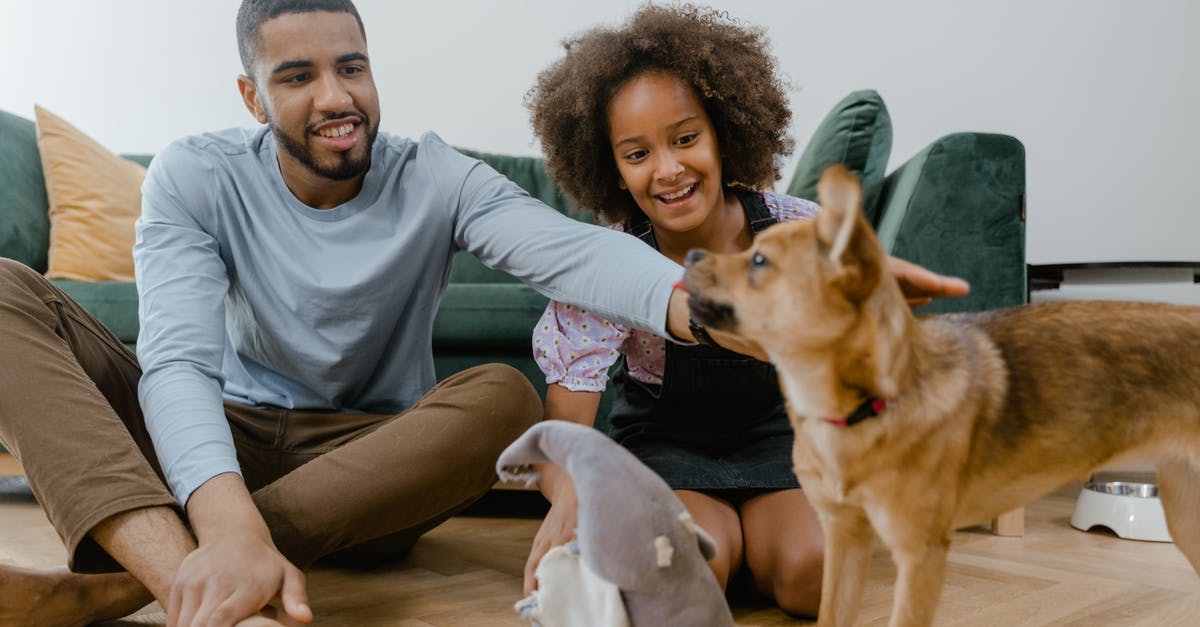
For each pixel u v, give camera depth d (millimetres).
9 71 3666
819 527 1343
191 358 1234
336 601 1428
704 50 1435
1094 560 1722
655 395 1560
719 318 919
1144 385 962
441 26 3473
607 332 1431
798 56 3256
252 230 1438
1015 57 3100
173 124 3545
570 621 887
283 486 1236
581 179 1646
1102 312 999
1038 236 3129
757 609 1431
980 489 946
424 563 1699
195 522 1075
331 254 1427
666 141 1404
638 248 1248
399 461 1248
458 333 2229
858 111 1991
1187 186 2971
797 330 871
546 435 910
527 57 3424
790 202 1609
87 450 1076
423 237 1445
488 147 3463
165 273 1310
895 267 992
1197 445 981
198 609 948
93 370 1312
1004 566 1669
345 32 1339
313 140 1334
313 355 1423
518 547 1850
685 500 1404
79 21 3602
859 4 3199
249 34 1319
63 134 2822
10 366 1115
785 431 1547
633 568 815
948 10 3137
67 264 2660
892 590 1493
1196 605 1403
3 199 2738
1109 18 3010
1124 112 3016
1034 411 938
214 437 1151
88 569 1094
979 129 3145
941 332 971
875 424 880
